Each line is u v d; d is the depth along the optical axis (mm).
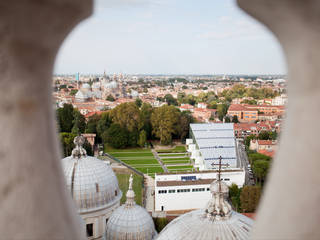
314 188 4023
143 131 104750
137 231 27828
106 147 105625
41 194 4297
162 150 104000
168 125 109750
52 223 4402
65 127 103938
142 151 102125
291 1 3768
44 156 4402
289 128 4340
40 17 3934
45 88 4465
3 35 3805
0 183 4004
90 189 30734
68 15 4223
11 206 4055
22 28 3865
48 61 4422
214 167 75062
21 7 3719
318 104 3945
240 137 124812
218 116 164500
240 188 59531
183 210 56500
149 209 56750
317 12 3648
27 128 4172
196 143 87562
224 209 19141
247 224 19141
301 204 4105
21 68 4031
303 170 4078
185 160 91000
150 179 72875
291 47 4238
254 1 4262
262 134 104875
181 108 173250
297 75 4164
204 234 18391
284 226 4246
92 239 31391
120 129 103188
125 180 71250
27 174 4164
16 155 4094
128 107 107625
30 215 4164
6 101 4023
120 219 28234
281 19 4145
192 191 56562
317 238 4078
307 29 3863
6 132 4039
